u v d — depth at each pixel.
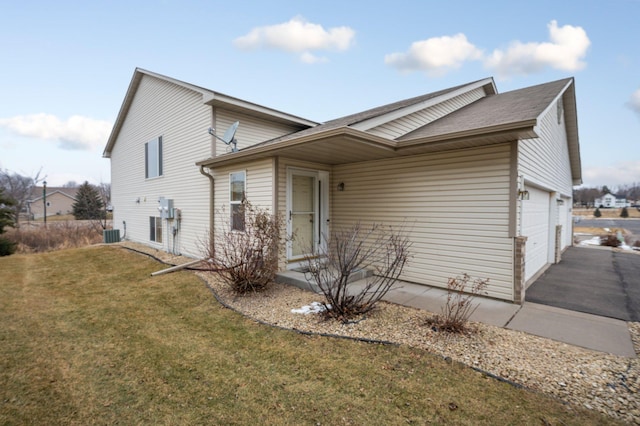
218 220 8.28
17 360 3.44
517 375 2.97
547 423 2.34
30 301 5.64
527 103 6.50
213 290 6.08
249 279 5.73
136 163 12.62
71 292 6.26
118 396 2.77
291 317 4.59
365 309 4.67
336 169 7.88
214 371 3.16
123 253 10.70
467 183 5.71
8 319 4.71
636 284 6.65
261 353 3.53
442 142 5.28
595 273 7.77
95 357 3.49
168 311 5.03
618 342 3.72
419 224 6.39
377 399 2.66
